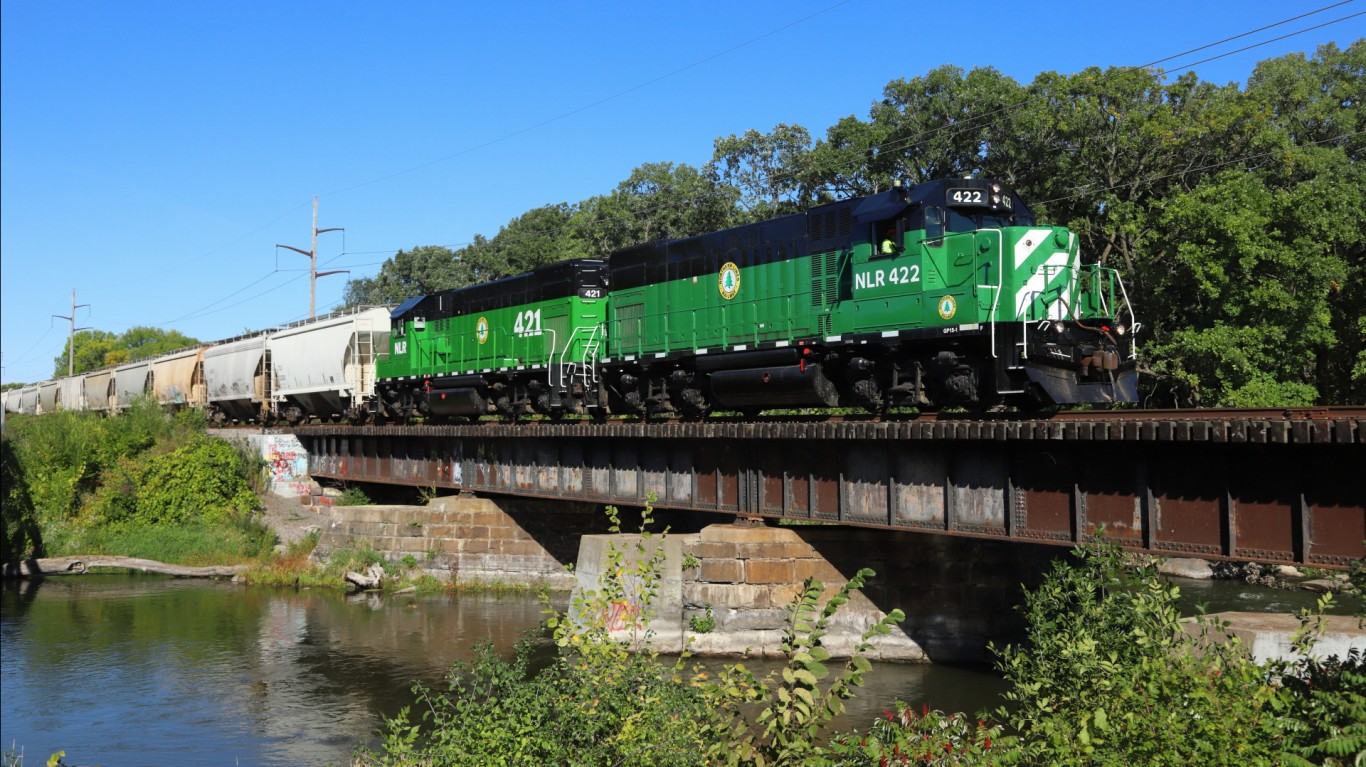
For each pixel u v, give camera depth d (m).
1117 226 41.28
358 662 26.52
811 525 26.58
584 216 77.56
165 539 43.41
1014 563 25.56
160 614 32.88
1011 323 19.62
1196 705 10.64
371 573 37.03
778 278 25.08
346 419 48.31
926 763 11.31
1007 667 14.34
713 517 37.94
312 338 47.97
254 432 50.34
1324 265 35.09
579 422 32.69
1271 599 30.88
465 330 38.50
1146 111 42.91
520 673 11.80
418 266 94.25
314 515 45.91
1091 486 17.92
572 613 28.75
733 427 23.67
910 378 21.95
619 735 10.45
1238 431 14.98
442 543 37.41
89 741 20.84
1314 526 15.06
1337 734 9.88
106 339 147.38
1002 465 19.50
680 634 25.12
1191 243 35.78
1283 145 41.81
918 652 25.02
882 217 22.20
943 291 21.02
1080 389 19.53
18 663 26.80
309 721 21.91
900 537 25.34
